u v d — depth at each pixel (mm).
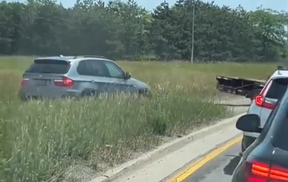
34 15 85438
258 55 97938
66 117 9414
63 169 7406
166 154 10539
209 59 90438
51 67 14258
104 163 8602
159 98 13672
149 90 16234
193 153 10844
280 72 9602
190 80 25406
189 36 89938
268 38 104625
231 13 96125
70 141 8156
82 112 10250
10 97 12938
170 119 12391
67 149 7949
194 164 9734
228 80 22266
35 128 8258
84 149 8375
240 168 4090
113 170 8352
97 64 15000
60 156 7762
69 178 7336
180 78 26969
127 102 12344
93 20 86750
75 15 86812
